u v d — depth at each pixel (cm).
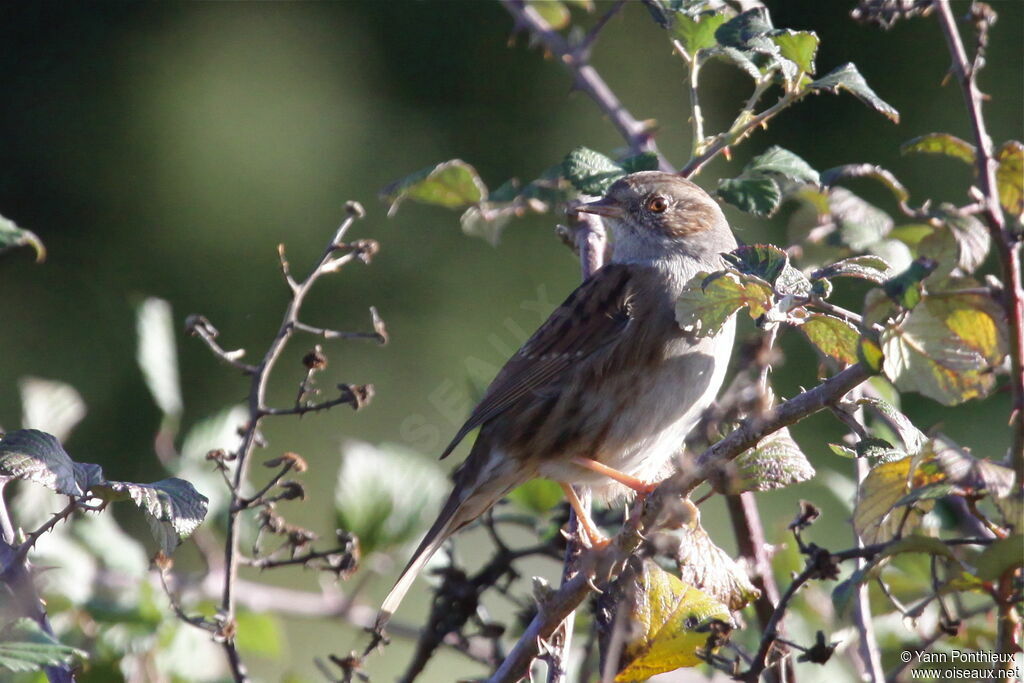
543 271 1714
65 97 2020
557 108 1978
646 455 781
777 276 508
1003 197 561
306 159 1972
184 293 1859
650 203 806
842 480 759
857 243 740
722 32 593
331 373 1661
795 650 682
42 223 1953
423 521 779
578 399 773
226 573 600
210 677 706
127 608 695
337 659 630
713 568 566
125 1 2072
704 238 807
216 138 1984
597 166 689
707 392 768
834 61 1767
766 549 653
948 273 576
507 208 759
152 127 2017
